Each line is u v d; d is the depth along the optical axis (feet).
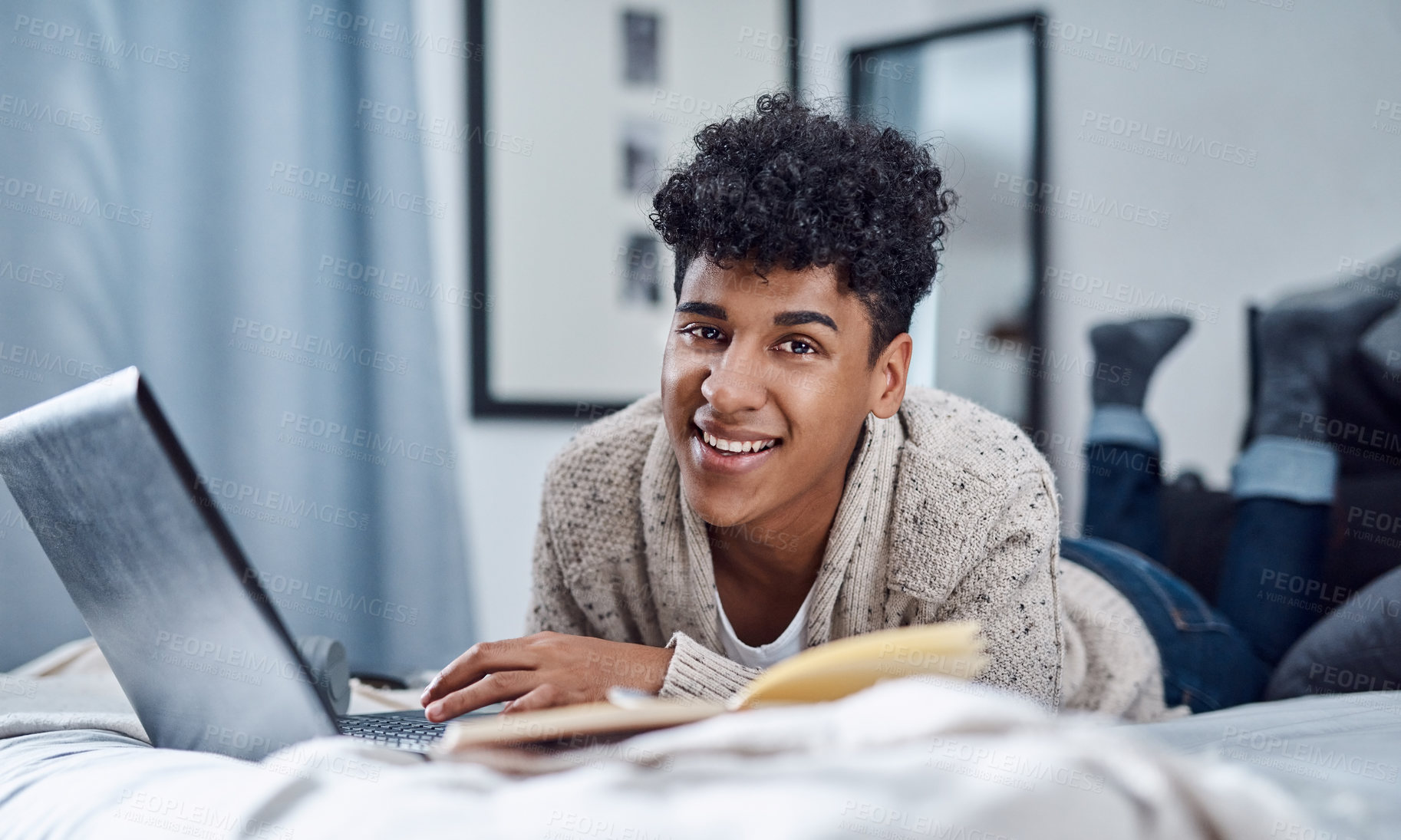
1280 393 5.19
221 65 6.59
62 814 1.43
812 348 2.38
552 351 7.55
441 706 2.13
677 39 7.86
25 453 1.63
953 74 7.74
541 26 7.52
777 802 0.88
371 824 0.97
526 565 7.51
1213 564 5.65
